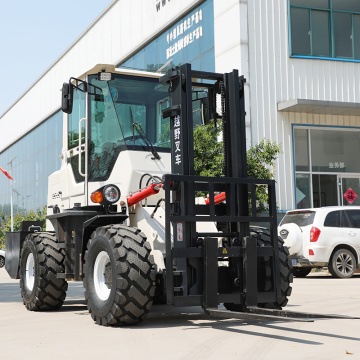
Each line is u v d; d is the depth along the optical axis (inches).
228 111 283.6
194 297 256.8
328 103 870.4
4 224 2162.9
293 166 904.9
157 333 247.3
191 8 1030.4
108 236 267.1
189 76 273.6
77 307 365.1
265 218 277.3
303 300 378.3
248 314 231.0
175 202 265.7
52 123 1836.9
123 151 309.7
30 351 215.6
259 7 902.4
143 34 1218.6
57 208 372.2
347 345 214.7
